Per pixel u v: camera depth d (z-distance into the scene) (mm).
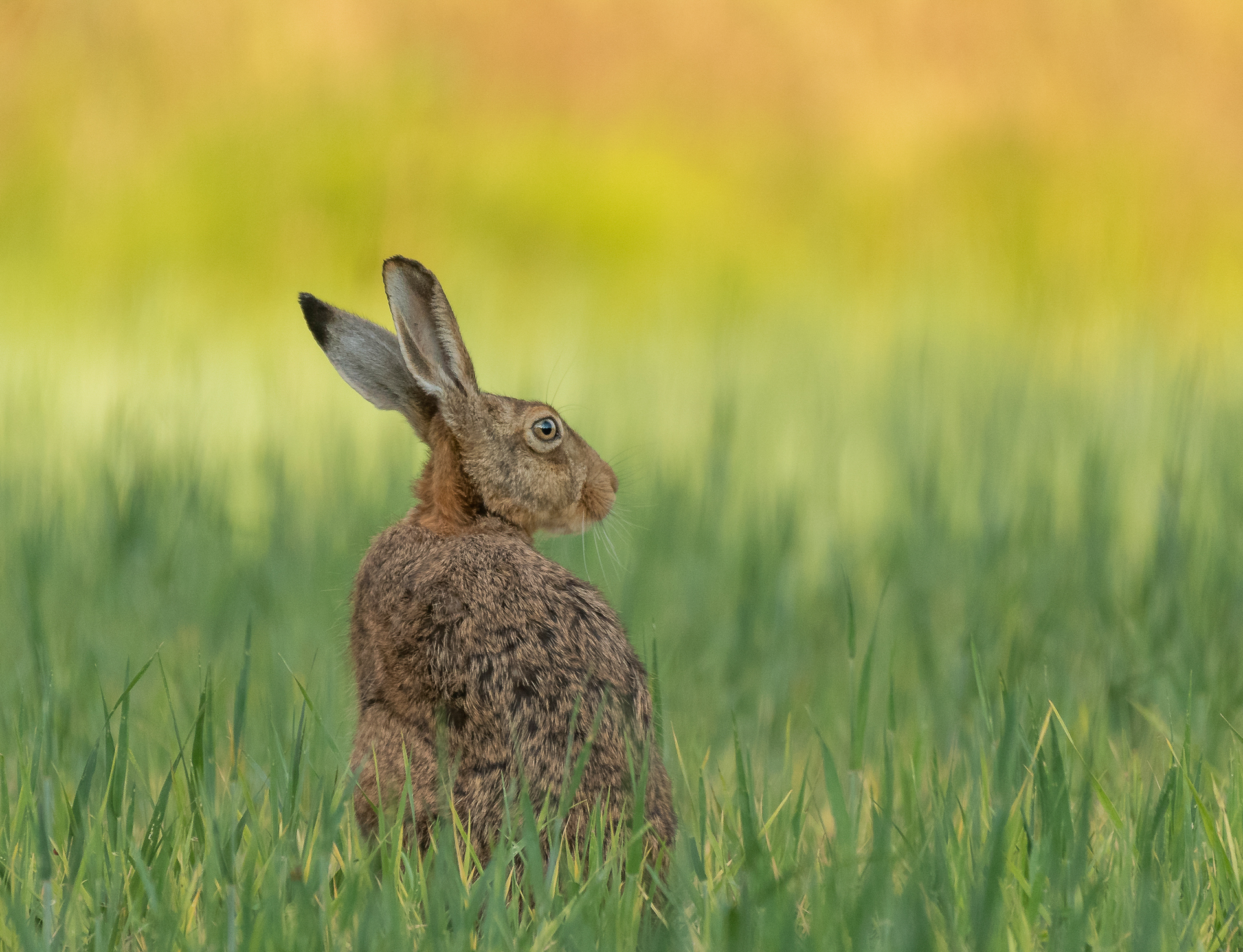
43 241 39438
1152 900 7777
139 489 16141
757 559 15406
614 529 16891
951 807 9102
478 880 8195
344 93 44844
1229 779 10227
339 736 11547
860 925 7625
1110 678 12586
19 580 14812
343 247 40438
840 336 32281
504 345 29828
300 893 7840
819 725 12781
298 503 18297
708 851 9586
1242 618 14008
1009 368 26609
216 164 41750
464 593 9453
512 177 43438
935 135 46812
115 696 12547
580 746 8953
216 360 28000
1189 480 18734
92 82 44656
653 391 25328
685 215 43281
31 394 23844
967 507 18203
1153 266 38844
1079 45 50188
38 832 8961
